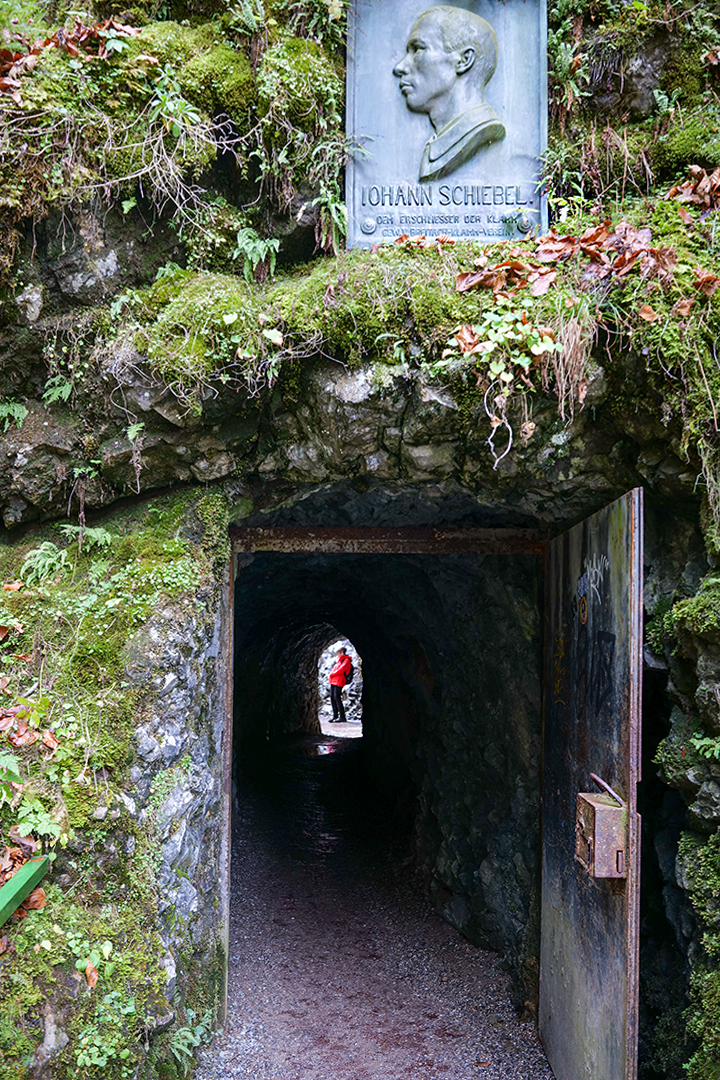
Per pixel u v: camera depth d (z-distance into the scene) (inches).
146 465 130.1
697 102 135.2
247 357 119.0
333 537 153.2
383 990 176.7
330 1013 165.9
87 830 104.0
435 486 138.3
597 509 136.6
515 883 174.2
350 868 255.3
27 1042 88.1
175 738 120.7
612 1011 107.2
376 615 272.7
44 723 109.5
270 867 253.6
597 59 136.6
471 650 197.9
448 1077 142.0
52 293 127.0
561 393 112.3
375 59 135.4
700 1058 100.9
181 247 132.9
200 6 134.0
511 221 133.7
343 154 134.2
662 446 116.9
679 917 115.5
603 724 115.5
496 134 133.7
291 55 128.5
